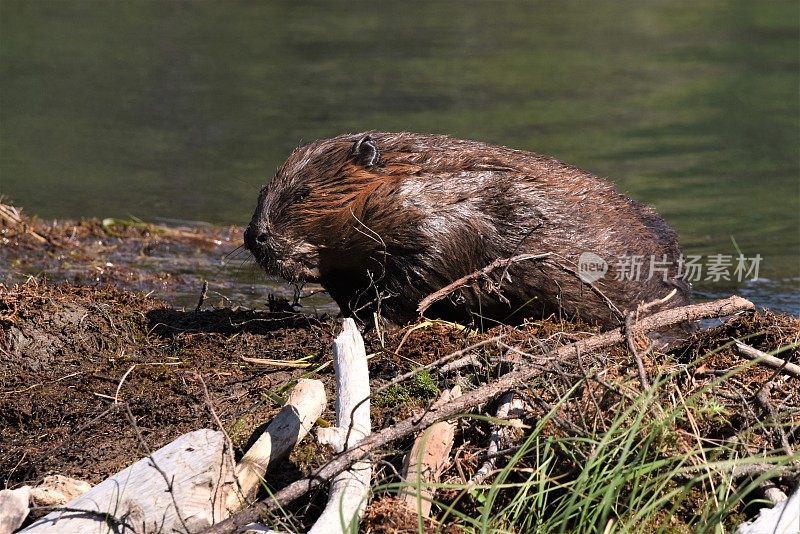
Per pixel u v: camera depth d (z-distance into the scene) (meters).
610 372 7.71
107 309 9.60
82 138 21.33
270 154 20.06
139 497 6.51
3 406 8.16
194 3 40.50
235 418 7.89
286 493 6.52
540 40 33.50
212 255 14.12
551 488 6.86
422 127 22.11
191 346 9.20
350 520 6.42
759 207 17.14
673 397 7.44
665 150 20.95
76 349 9.17
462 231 9.43
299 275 9.56
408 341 8.73
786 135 22.19
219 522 6.38
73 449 7.70
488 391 7.07
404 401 7.91
